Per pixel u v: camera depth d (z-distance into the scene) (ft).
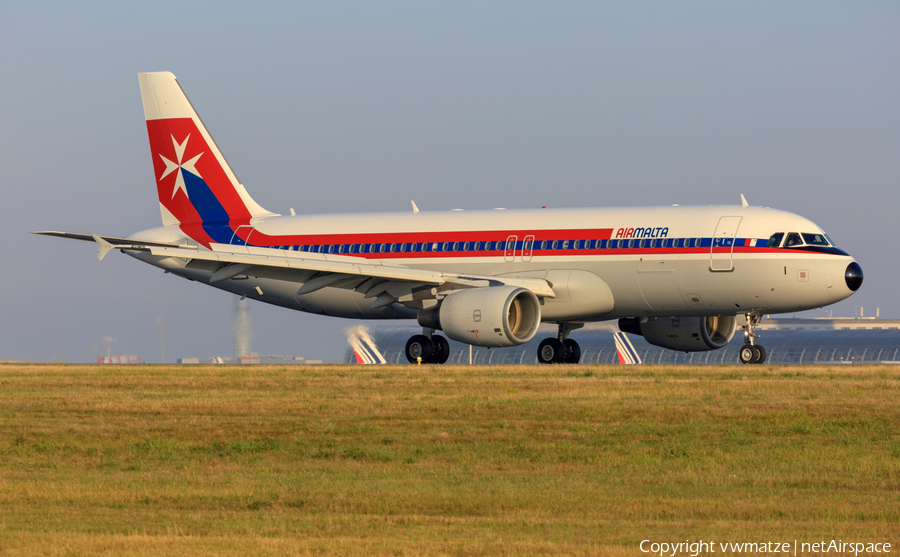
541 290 463.83
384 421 269.85
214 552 142.61
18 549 144.05
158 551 143.23
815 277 428.97
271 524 161.99
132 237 570.05
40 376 420.36
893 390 322.55
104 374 429.79
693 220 449.48
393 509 174.19
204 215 565.12
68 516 168.96
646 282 453.99
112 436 251.60
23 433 256.93
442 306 453.99
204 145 564.71
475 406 292.61
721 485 191.72
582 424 261.44
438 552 142.61
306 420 272.31
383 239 515.91
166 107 570.05
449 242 499.10
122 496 184.14
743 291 440.04
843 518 166.20
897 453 220.43
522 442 237.66
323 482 195.62
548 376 385.70
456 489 188.44
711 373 395.14
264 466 213.87
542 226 480.23
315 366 481.87
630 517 167.12
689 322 503.61
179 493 185.98
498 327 437.58
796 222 439.22
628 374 393.91
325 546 145.79
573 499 179.73
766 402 294.87
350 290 534.37
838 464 209.46
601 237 464.24
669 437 243.40
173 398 323.57
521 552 142.92
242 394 334.24
